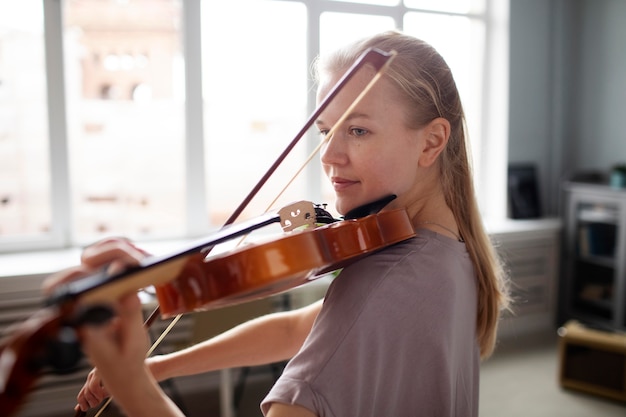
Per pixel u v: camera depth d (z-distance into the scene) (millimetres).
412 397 743
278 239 701
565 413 2854
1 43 3051
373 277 727
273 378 3350
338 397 654
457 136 895
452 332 773
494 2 4219
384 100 776
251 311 2621
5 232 3189
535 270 4133
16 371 423
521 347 3822
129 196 3434
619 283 3740
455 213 892
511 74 4195
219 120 3537
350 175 805
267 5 3537
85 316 446
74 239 3301
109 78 3307
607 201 3771
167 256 581
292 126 3707
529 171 4320
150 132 3420
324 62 856
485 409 2902
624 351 2924
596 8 4199
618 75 4078
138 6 3305
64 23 3168
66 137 3209
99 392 823
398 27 3936
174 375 939
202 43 3414
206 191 3566
